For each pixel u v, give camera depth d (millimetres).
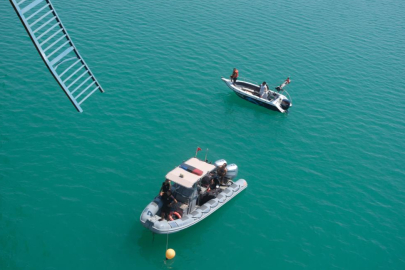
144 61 40125
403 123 36438
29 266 19859
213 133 31672
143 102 34094
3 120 29797
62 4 49562
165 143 29766
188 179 22484
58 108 31859
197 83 38062
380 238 24062
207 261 21344
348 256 22625
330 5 63781
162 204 22438
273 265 21578
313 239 23453
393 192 28062
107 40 42812
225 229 23422
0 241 20875
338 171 29406
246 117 34375
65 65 37281
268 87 38812
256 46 46562
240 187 25906
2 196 23516
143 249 21500
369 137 33844
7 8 46250
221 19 52250
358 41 52125
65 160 26844
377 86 42250
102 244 21438
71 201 23797
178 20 50094
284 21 54688
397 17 62406
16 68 36031
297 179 28062
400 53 50406
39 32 41969
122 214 23375
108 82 35969
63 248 20969
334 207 26016
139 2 53656
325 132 33750
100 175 26000
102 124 30781
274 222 24297
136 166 27156
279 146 31234
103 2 51906
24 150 27250
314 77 42094
